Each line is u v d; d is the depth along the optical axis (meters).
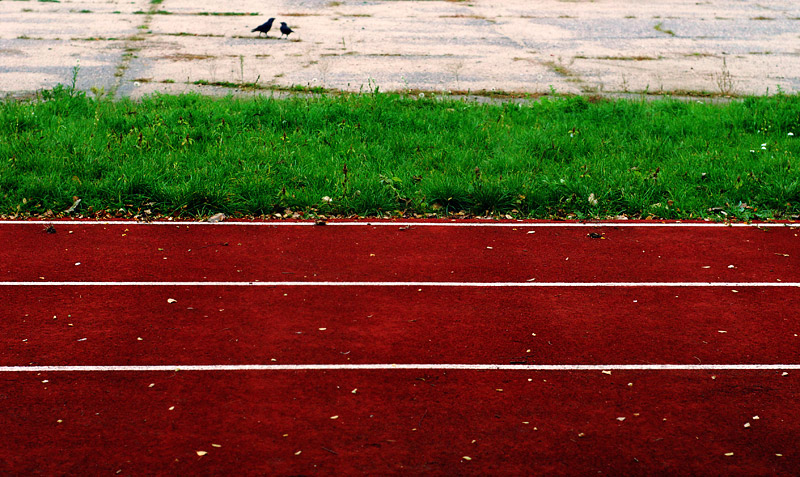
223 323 8.94
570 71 24.02
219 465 6.39
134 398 7.34
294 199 13.14
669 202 13.39
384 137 16.59
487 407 7.32
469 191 13.38
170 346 8.37
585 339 8.75
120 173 13.80
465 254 11.32
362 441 6.76
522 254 11.36
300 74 22.72
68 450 6.54
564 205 13.26
